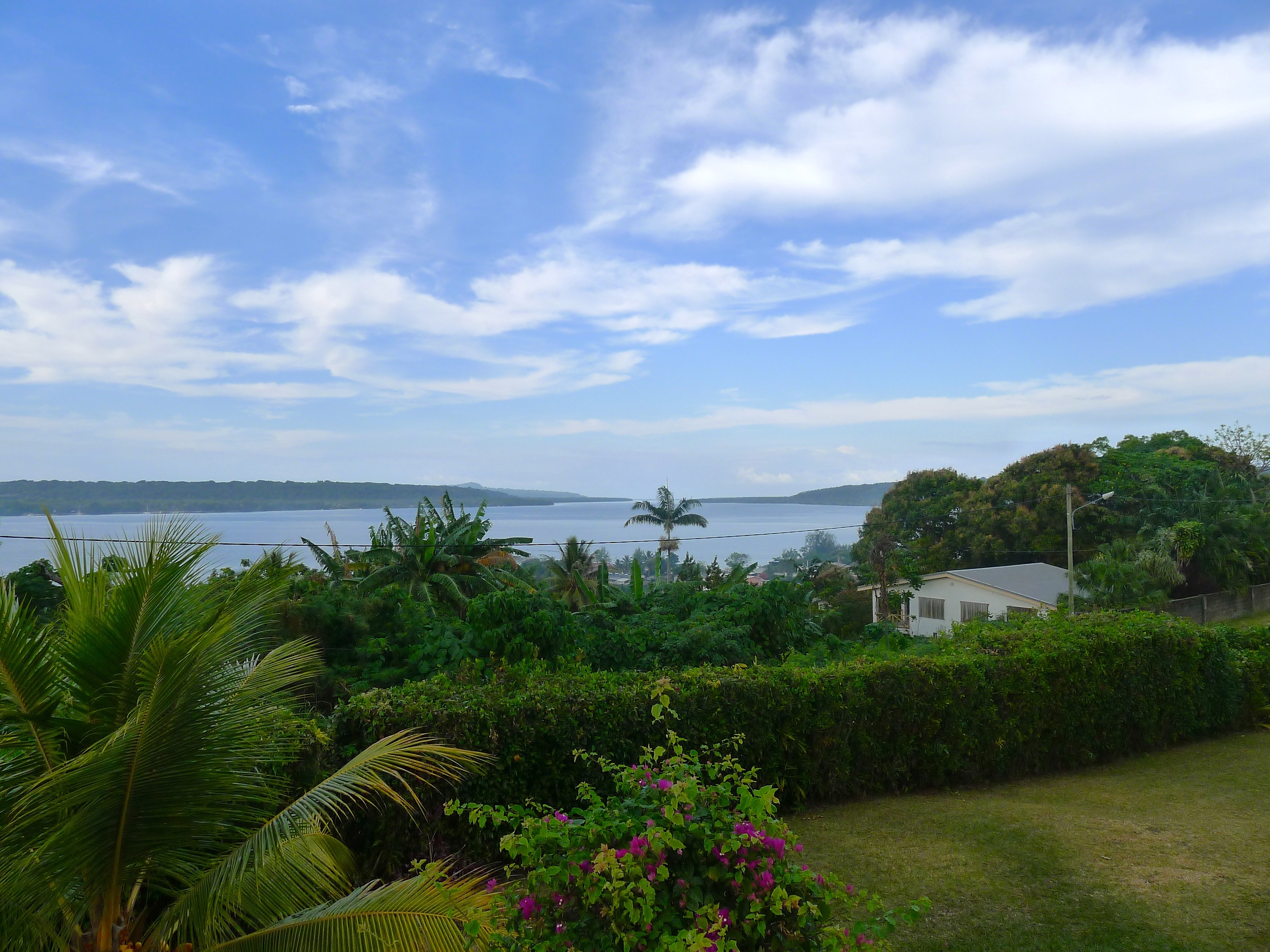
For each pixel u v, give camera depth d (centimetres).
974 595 3409
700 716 641
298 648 461
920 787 755
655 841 282
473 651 1179
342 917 373
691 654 1202
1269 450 4697
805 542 10931
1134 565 3034
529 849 304
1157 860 564
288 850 385
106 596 404
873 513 4853
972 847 593
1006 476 4247
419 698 571
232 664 408
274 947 371
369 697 562
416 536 2225
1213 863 557
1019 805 702
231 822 402
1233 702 959
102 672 383
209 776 378
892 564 3753
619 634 1255
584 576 3103
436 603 1988
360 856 512
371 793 512
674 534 4978
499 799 550
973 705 769
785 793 690
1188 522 3369
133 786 355
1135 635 892
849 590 3825
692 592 1644
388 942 360
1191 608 3045
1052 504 3934
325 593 1323
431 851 521
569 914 296
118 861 365
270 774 452
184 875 389
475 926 315
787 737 680
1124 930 462
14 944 336
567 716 585
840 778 708
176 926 379
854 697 713
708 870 293
